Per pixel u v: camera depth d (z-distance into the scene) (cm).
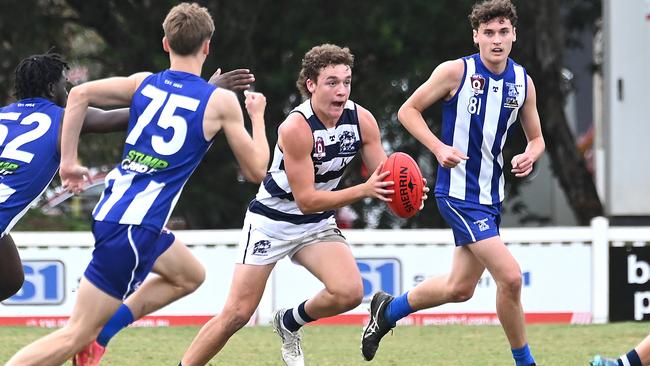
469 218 2170
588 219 5762
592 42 6712
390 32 5353
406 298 2331
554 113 5681
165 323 3322
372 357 2423
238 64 5297
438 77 2183
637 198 4219
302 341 2973
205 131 1811
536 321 3338
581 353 2733
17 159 1983
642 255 3328
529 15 5541
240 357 2683
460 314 3325
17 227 4625
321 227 2116
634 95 4206
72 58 5772
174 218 5594
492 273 2141
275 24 5419
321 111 1998
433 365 2555
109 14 5628
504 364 2570
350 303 2083
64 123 1862
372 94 5544
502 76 2186
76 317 1802
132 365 2566
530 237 3331
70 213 5169
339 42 5362
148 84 1845
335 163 2050
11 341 2956
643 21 4191
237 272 2102
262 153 1859
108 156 5538
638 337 3003
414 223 5781
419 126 2191
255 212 2105
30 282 3303
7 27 5394
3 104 5588
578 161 5775
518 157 2188
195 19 1831
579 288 3334
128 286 1808
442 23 5403
